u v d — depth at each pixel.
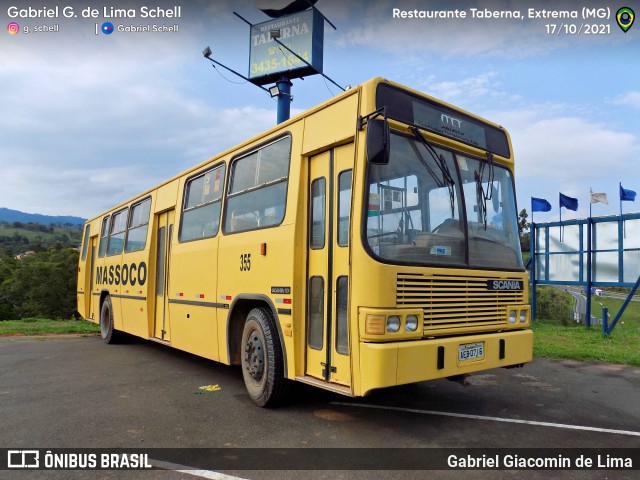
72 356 9.58
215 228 7.05
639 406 5.70
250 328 5.96
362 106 4.68
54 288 45.91
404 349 4.25
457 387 6.67
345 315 4.63
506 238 5.64
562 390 6.48
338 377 4.64
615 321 11.34
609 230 12.15
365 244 4.39
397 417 5.29
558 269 13.30
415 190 4.85
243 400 6.07
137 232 10.09
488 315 5.09
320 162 5.24
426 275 4.60
